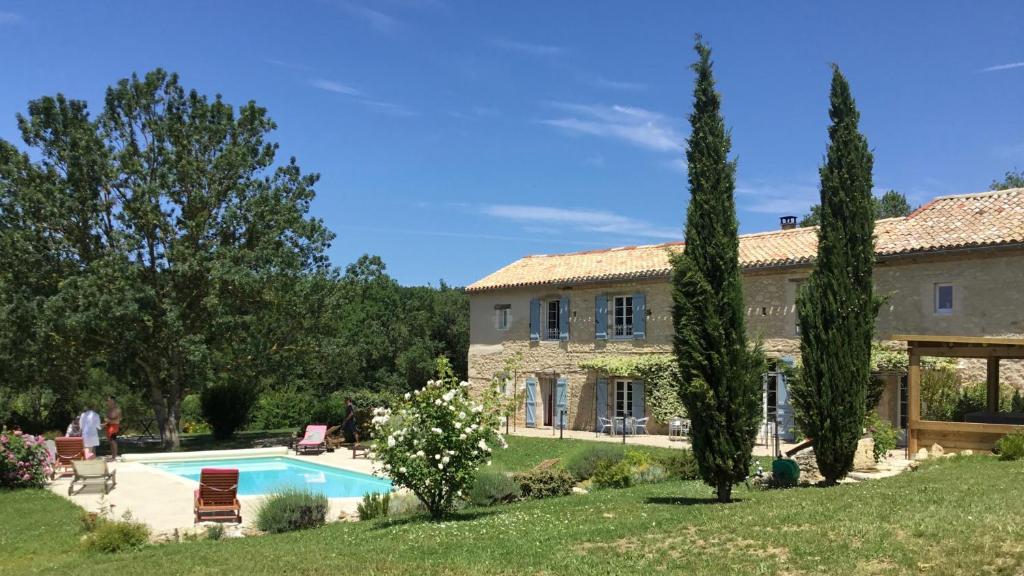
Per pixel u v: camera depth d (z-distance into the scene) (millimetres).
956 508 9133
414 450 12148
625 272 28688
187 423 35906
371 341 34438
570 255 34062
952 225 21375
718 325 12461
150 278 26797
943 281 20859
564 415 30562
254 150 28594
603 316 29641
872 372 21406
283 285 27812
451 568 8484
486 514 12852
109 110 26781
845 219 14406
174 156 26672
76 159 25562
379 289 45125
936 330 20891
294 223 28547
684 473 17312
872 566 7262
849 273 14305
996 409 17812
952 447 15656
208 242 27516
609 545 9094
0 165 25828
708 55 13039
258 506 14938
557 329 31531
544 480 16109
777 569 7469
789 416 23766
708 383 12500
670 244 30609
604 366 28516
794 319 24016
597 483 17266
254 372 28500
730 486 12609
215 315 26250
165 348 26859
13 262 25469
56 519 14297
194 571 9656
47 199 25406
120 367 27406
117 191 26719
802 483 15469
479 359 34250
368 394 31312
